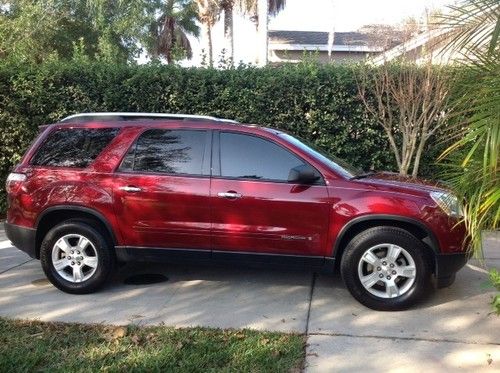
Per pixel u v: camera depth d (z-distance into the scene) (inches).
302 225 208.2
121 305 212.7
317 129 367.9
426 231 201.0
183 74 367.2
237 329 188.1
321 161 213.9
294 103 365.1
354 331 187.2
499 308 177.9
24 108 374.6
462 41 154.8
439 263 202.4
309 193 207.9
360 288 205.9
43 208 224.2
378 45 434.9
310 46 880.9
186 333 183.3
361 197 204.8
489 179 148.3
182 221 215.6
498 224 159.2
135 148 224.4
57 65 374.6
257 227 210.7
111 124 230.5
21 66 374.0
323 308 209.8
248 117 366.9
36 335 182.4
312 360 165.0
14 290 231.9
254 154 216.2
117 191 218.8
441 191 208.5
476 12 145.9
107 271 224.7
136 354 166.9
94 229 224.2
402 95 336.8
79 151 229.3
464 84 158.4
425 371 157.9
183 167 219.1
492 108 139.7
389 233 203.3
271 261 213.2
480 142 140.1
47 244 225.3
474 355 168.1
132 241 220.5
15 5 819.4
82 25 971.9
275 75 364.5
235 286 236.2
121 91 369.1
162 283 240.4
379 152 371.6
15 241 231.0
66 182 223.5
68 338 179.0
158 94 368.2
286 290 231.0
